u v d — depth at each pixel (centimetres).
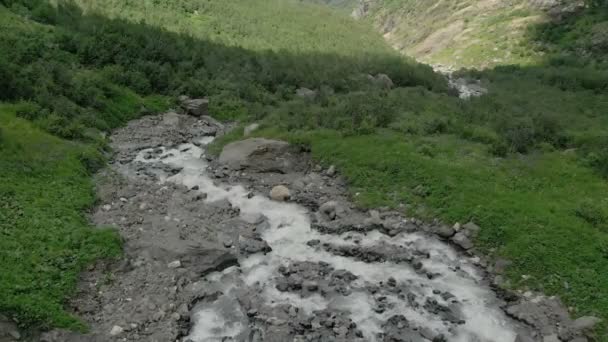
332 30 11025
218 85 5019
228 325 1714
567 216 2350
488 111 4300
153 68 4831
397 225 2408
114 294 1814
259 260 2122
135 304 1772
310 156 3180
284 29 9738
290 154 3186
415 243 2295
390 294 1923
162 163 3192
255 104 4612
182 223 2338
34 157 2598
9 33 4316
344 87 5497
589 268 2022
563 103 5462
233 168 3092
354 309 1819
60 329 1580
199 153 3475
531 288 1964
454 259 2188
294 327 1697
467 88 6938
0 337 1486
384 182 2770
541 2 11025
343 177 2903
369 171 2867
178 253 2017
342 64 6975
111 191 2584
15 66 3584
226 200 2642
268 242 2273
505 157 3128
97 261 1934
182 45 5612
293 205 2662
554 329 1759
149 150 3447
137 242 2097
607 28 9019
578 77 6894
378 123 3566
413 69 7019
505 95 5700
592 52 8800
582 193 2658
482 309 1875
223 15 9112
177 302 1798
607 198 2581
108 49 4869
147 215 2398
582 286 1930
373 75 6700
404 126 3484
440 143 3219
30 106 3192
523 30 10506
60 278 1786
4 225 1961
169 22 7406
